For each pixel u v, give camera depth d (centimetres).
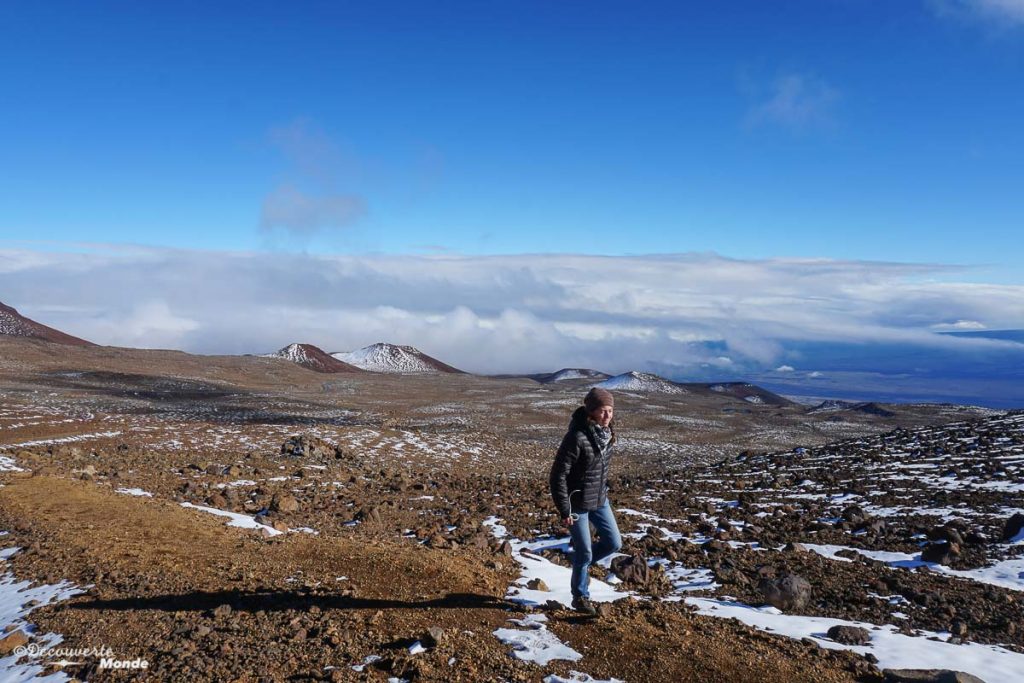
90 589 715
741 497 1625
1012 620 755
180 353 13888
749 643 602
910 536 1156
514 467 3569
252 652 547
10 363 9356
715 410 11362
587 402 636
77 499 1129
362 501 1545
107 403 5684
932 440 2538
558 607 650
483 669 514
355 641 570
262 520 1121
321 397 9850
